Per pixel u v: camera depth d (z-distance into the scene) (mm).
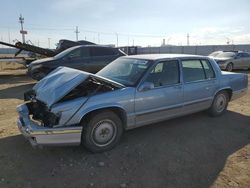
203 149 4367
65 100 3906
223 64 17234
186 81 5168
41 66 10328
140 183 3375
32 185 3289
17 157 3980
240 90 6418
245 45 42031
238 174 3594
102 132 4129
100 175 3549
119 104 4172
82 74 4098
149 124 4926
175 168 3746
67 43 15719
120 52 11852
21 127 3984
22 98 8461
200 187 3299
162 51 52219
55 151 4188
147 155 4129
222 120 5875
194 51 48031
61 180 3412
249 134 5070
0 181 3355
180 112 5148
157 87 4672
